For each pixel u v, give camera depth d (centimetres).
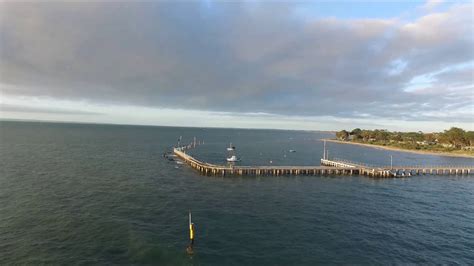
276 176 8688
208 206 5444
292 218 4919
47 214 4669
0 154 10938
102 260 3303
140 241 3766
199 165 9094
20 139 17812
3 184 6469
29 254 3388
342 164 10269
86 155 11788
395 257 3634
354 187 7506
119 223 4372
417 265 3453
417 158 15112
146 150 14688
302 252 3688
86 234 3959
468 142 18762
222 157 13162
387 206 5825
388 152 17975
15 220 4391
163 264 3272
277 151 16775
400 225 4747
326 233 4312
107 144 17238
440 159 14862
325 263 3434
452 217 5247
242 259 3456
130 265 3225
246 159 12731
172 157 12044
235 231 4272
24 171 7944
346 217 5062
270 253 3631
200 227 4369
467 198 6700
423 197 6662
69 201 5400
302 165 11238
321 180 8325
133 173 8406
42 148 13462
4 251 3441
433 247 3956
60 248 3553
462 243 4109
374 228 4575
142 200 5672
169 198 5888
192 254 3519
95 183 6919
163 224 4441
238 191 6700
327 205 5759
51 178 7231
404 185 7969
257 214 5072
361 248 3856
